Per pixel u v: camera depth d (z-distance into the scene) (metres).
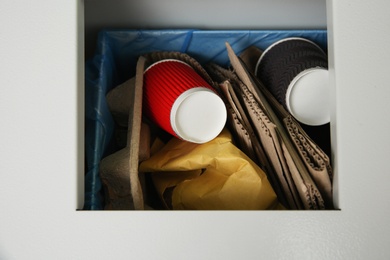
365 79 0.56
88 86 0.71
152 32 0.77
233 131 0.69
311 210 0.54
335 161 0.56
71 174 0.55
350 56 0.56
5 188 0.55
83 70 0.59
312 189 0.57
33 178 0.55
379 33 0.56
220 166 0.64
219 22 0.80
